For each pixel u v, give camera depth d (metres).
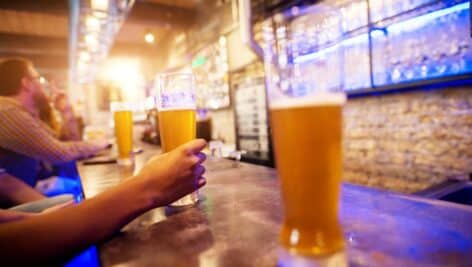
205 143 0.59
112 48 7.02
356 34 2.50
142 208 0.50
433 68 2.08
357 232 0.45
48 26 6.04
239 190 0.77
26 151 1.57
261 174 0.99
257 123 3.96
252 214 0.57
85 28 4.29
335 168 0.33
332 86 0.35
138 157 1.54
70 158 1.70
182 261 0.39
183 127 0.65
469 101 2.00
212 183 0.87
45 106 2.39
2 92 1.82
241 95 4.27
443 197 1.53
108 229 0.45
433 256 0.36
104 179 0.99
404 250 0.38
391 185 2.54
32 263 0.39
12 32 6.32
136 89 5.30
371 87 2.48
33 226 0.41
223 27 4.39
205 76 5.13
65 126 2.84
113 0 3.33
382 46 2.39
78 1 3.33
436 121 2.20
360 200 0.62
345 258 0.34
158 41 7.03
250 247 0.42
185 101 0.65
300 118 0.32
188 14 5.10
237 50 4.30
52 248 0.40
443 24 2.00
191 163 0.56
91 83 9.14
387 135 2.54
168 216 0.58
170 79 0.65
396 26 2.28
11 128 1.52
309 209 0.33
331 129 0.33
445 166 2.16
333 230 0.34
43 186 2.01
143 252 0.42
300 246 0.33
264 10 3.35
